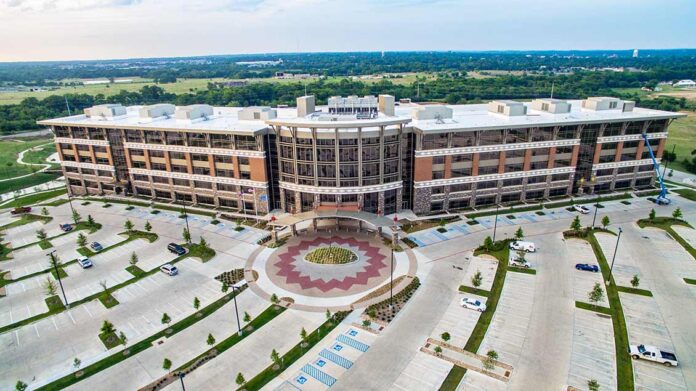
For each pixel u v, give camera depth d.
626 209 111.56
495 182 113.81
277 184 112.75
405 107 136.88
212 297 76.12
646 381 54.72
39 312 73.44
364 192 103.25
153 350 62.84
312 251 91.88
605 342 62.09
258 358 60.44
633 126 119.50
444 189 110.12
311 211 100.75
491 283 78.06
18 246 99.44
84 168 133.00
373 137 99.88
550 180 117.56
